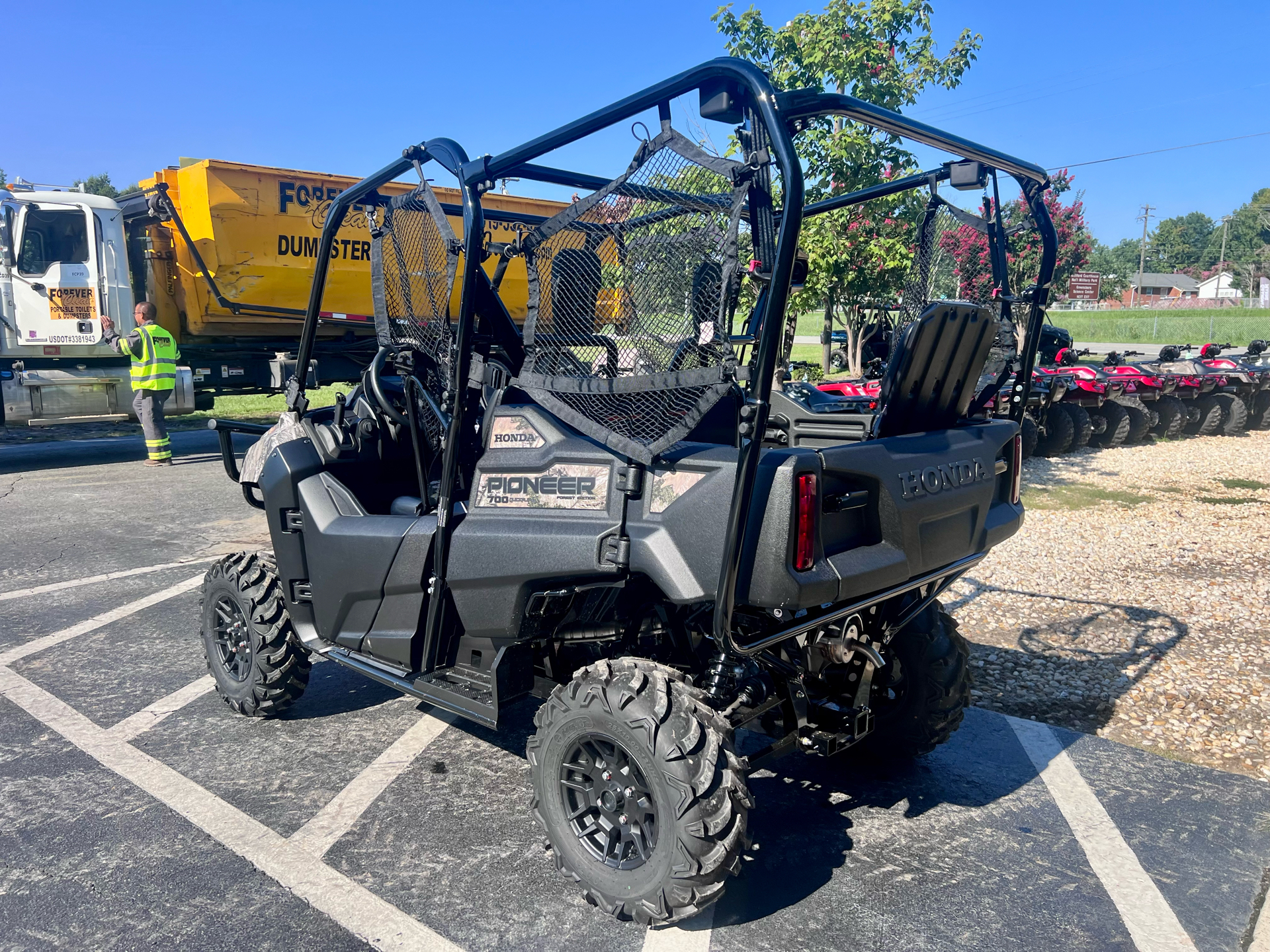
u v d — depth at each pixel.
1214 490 9.96
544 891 2.88
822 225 7.33
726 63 2.33
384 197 3.61
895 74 8.58
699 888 2.46
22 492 9.80
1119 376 12.52
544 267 2.92
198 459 12.34
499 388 3.26
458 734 4.09
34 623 5.55
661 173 2.54
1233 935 2.69
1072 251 24.25
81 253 11.95
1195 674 4.76
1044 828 3.29
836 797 3.54
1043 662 4.95
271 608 3.99
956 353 3.14
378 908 2.78
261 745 3.94
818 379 11.59
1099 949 2.62
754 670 3.01
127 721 4.19
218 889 2.88
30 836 3.18
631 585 3.11
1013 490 3.60
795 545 2.45
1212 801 3.50
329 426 3.99
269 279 12.15
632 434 2.70
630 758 2.58
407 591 3.41
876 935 2.67
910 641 3.61
